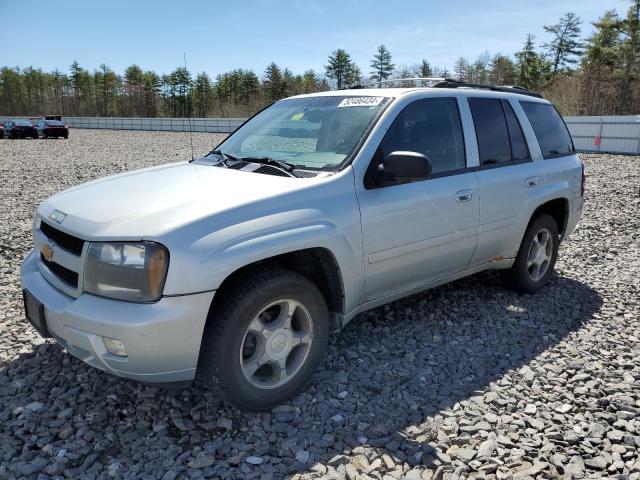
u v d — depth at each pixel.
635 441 2.77
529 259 4.86
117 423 2.85
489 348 3.85
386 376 3.41
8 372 3.38
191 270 2.52
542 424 2.91
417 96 3.78
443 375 3.43
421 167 3.03
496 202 4.17
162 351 2.53
